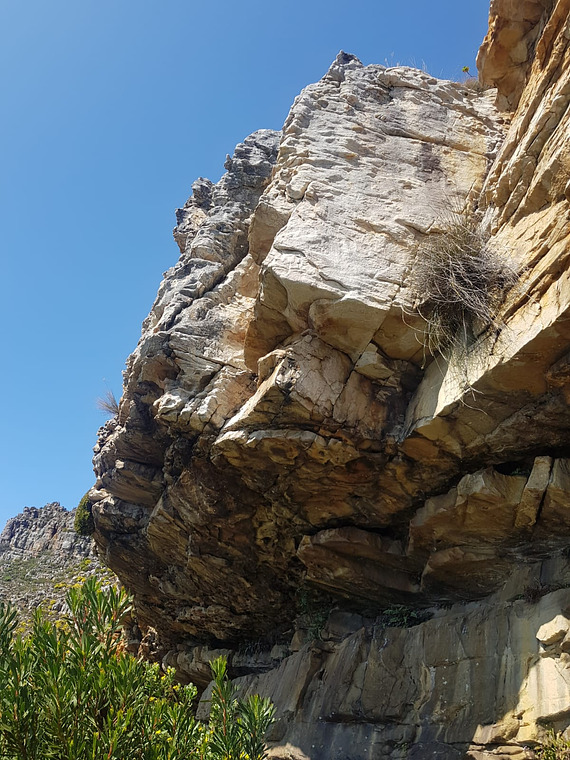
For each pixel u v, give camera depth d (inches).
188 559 474.9
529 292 290.5
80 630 275.6
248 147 533.0
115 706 250.5
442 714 322.3
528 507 318.7
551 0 363.9
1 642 280.4
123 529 533.3
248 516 421.4
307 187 363.6
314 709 391.9
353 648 391.9
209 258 473.4
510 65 403.9
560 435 309.7
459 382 311.6
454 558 354.6
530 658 297.4
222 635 540.4
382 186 370.9
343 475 363.3
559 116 300.8
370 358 346.3
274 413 348.2
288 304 342.0
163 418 402.6
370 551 387.9
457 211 363.3
